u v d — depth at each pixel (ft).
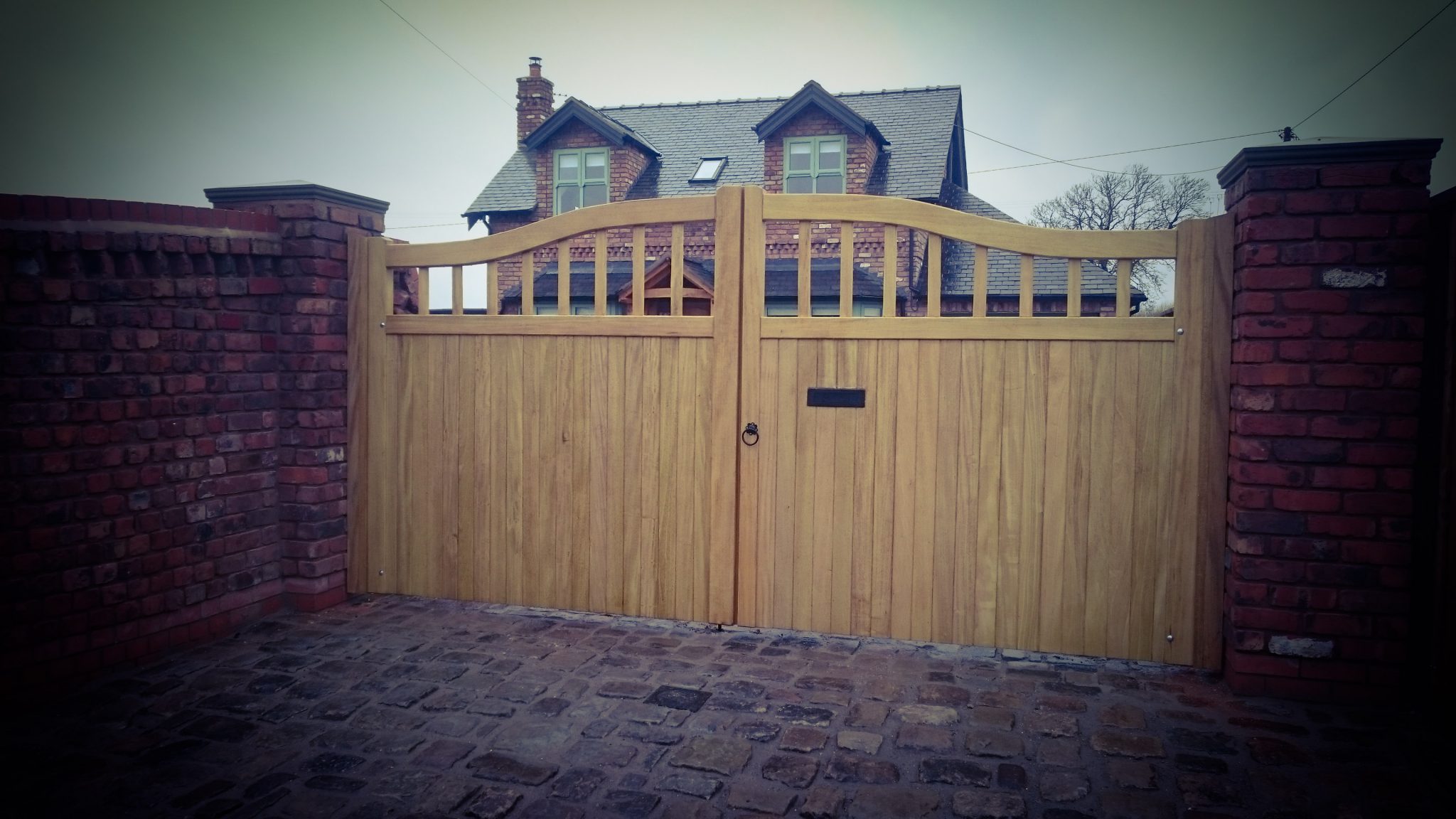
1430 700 11.94
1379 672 11.90
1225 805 9.20
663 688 12.48
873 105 59.06
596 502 15.79
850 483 14.56
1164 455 13.26
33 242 12.16
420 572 16.80
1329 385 11.98
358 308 16.74
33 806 9.11
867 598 14.55
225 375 15.06
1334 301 11.91
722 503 15.06
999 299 47.11
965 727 11.16
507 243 16.06
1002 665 13.47
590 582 15.89
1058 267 49.14
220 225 14.83
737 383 14.97
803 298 14.79
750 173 55.77
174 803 9.19
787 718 11.45
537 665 13.39
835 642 14.52
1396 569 11.81
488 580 16.46
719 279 14.99
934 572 14.24
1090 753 10.44
